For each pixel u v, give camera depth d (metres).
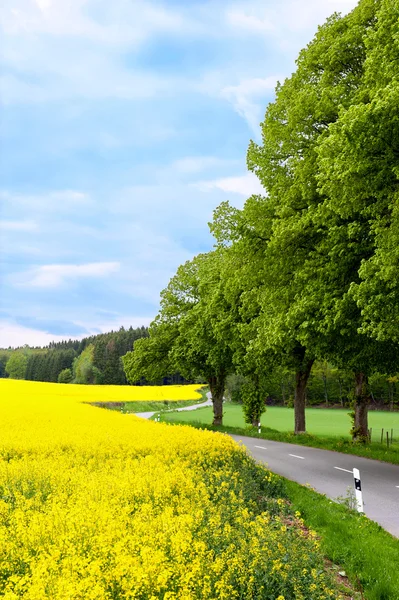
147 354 41.56
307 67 18.19
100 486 9.52
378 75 13.32
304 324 16.05
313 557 7.04
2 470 11.32
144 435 17.48
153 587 5.40
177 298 41.69
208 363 37.25
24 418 25.72
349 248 15.47
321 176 14.43
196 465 12.91
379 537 8.81
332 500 11.58
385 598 6.71
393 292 13.03
